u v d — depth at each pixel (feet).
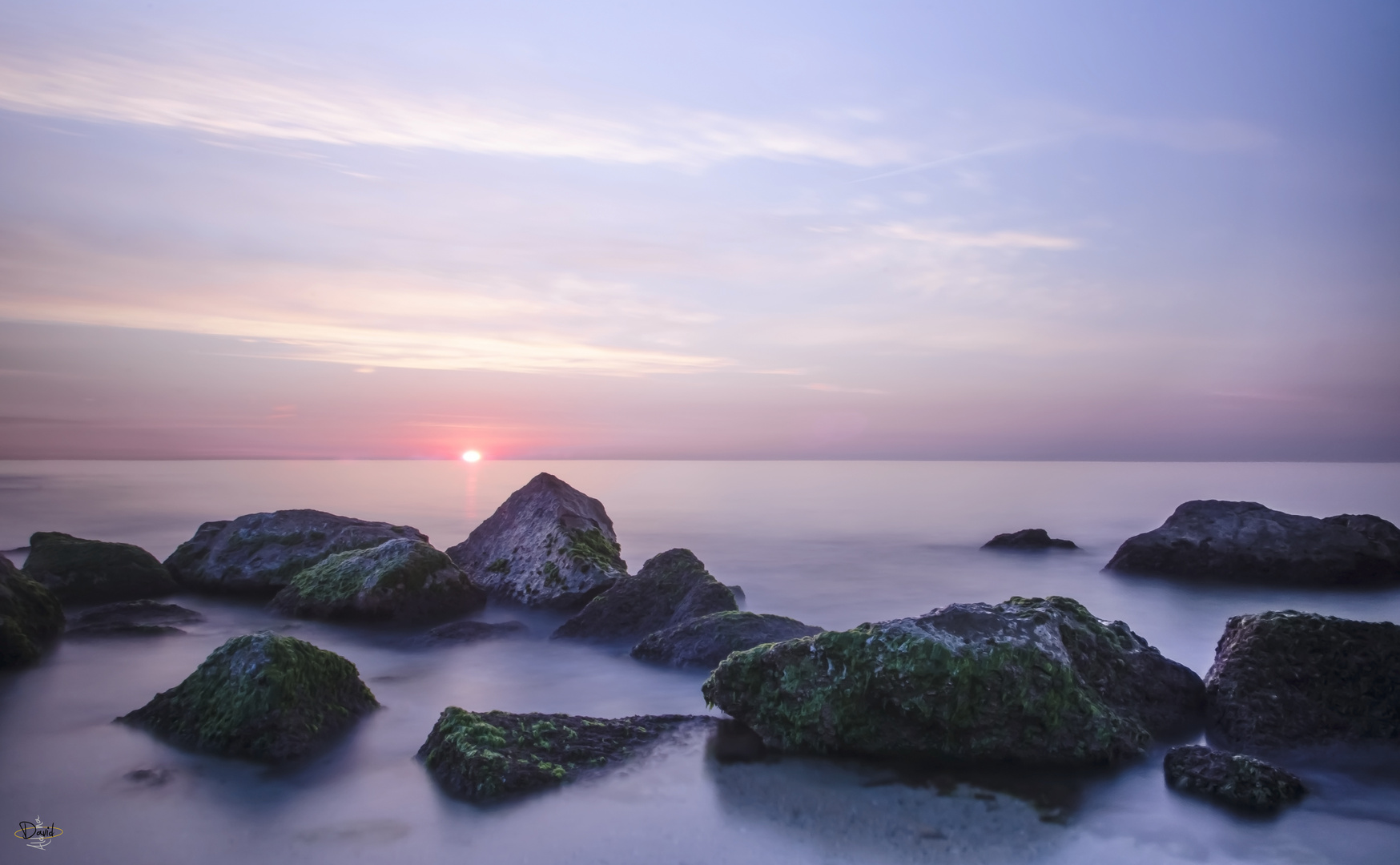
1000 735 23.04
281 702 23.50
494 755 21.47
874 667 23.68
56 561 45.73
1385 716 24.38
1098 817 19.92
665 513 101.50
